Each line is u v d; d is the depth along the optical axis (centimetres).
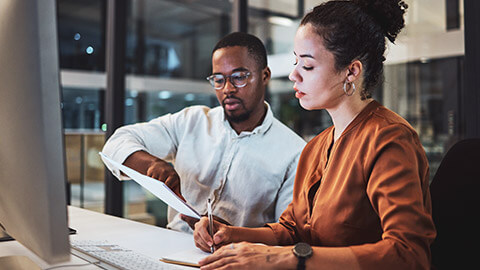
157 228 132
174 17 687
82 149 276
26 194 65
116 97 287
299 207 105
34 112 60
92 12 641
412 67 267
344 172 88
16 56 62
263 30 359
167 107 705
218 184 150
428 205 83
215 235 101
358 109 93
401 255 69
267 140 150
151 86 685
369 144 85
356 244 87
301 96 94
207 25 714
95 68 641
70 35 626
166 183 121
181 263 93
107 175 287
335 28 87
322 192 93
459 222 102
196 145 157
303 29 91
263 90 148
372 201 80
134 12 652
